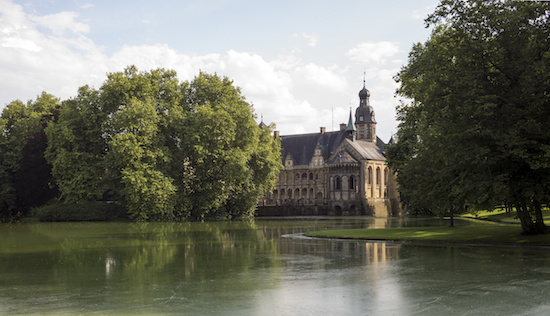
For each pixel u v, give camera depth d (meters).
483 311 15.22
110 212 85.06
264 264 25.53
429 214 108.69
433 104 39.88
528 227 38.50
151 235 48.28
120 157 77.44
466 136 34.53
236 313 15.22
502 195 33.69
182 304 16.38
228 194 90.81
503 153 33.88
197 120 84.25
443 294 17.59
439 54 39.09
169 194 79.56
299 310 15.52
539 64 33.41
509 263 25.12
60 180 82.75
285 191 175.62
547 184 34.12
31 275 22.41
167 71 88.75
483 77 36.38
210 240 41.62
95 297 17.55
